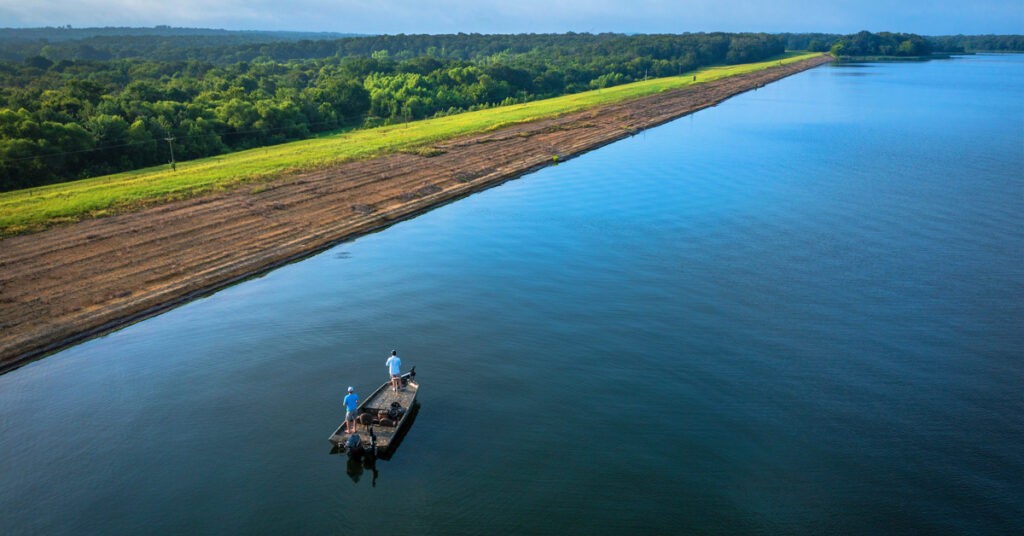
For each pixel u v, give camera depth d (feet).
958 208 237.45
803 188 271.90
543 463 97.76
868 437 103.45
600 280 171.22
